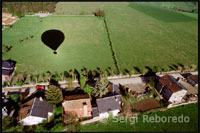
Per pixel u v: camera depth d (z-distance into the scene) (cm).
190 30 8925
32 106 3212
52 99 3422
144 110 3681
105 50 6294
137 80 4647
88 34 7594
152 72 5006
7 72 4341
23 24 8281
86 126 3275
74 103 3347
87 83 4450
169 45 7025
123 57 5856
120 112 3575
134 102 3862
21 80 4378
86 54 5941
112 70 4869
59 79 4453
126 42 7062
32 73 4738
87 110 3384
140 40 7350
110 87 4088
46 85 4291
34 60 5394
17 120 3209
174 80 4009
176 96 3806
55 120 3259
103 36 7494
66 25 8450
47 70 4916
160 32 8438
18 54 5684
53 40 4322
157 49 6600
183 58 6009
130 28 8700
